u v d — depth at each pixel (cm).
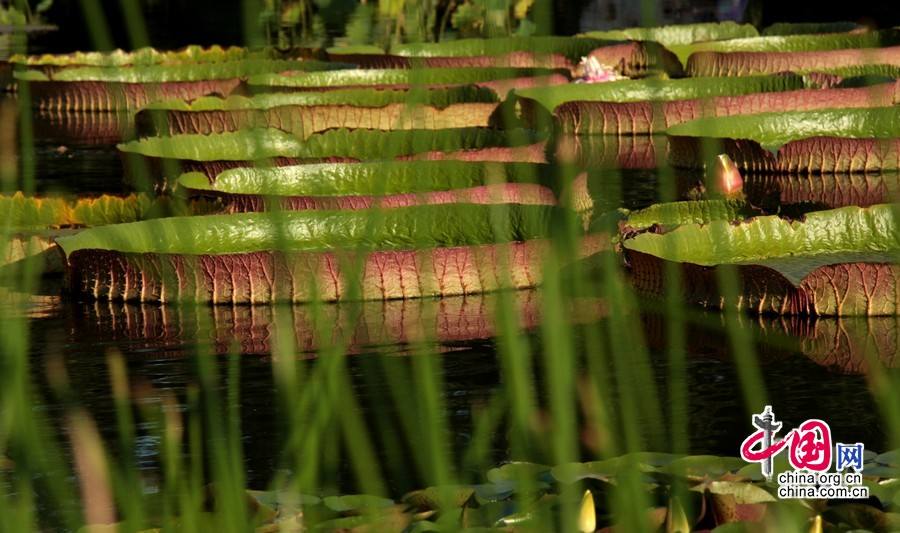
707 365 927
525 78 2106
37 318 1070
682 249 1120
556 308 659
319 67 2417
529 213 1184
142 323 1056
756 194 1523
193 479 673
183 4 3350
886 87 1912
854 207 1145
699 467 693
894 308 1011
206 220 1201
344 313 1075
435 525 643
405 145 1602
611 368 914
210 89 2216
